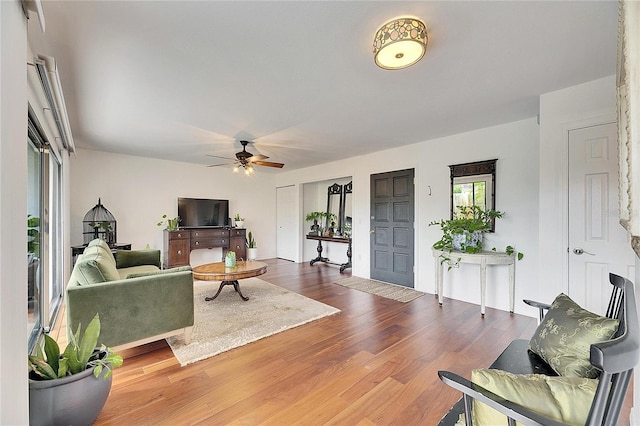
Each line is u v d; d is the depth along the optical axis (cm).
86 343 155
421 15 160
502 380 89
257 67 216
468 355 233
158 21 164
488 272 364
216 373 206
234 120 332
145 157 554
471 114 315
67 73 223
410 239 453
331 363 221
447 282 402
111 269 247
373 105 289
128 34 175
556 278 260
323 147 465
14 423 93
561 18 162
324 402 175
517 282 338
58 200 374
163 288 237
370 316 324
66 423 142
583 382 89
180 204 591
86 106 289
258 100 276
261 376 203
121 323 218
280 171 719
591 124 242
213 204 636
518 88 253
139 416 162
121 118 326
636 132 98
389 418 161
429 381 197
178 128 362
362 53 197
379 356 232
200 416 162
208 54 198
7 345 88
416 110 303
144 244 554
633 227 99
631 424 149
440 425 112
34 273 260
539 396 85
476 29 172
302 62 209
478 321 309
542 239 267
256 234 726
